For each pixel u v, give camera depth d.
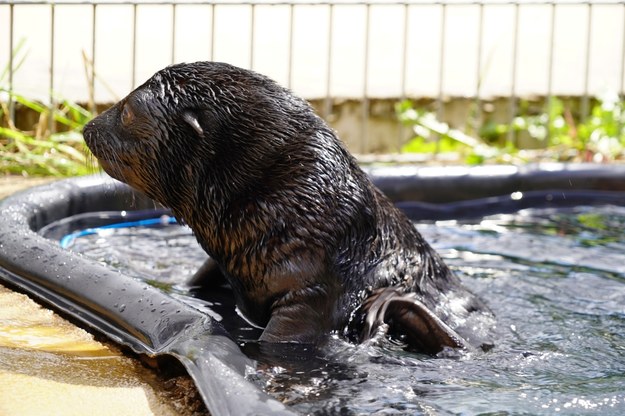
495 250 11.95
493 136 17.77
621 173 14.72
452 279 9.36
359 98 17.31
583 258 11.61
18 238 9.88
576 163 14.92
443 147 17.03
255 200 8.40
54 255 9.34
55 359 7.64
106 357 7.76
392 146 17.52
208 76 8.62
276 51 20.48
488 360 8.24
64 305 8.76
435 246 12.12
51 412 6.65
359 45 21.61
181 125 8.53
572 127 17.52
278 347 8.21
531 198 14.54
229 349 7.52
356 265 8.57
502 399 7.36
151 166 8.71
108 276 8.74
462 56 21.19
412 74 19.47
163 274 10.57
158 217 13.24
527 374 7.96
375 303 8.44
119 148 8.75
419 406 7.15
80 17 22.44
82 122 15.30
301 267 8.31
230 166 8.48
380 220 8.89
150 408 6.82
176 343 7.49
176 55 19.61
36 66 18.31
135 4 14.45
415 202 14.07
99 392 7.04
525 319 9.38
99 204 12.79
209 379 6.79
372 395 7.32
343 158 8.70
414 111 16.94
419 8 25.30
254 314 8.82
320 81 18.48
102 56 19.36
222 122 8.50
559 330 9.09
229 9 24.11
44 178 14.07
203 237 8.79
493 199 14.39
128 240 12.02
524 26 24.11
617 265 11.34
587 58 16.94
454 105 17.77
